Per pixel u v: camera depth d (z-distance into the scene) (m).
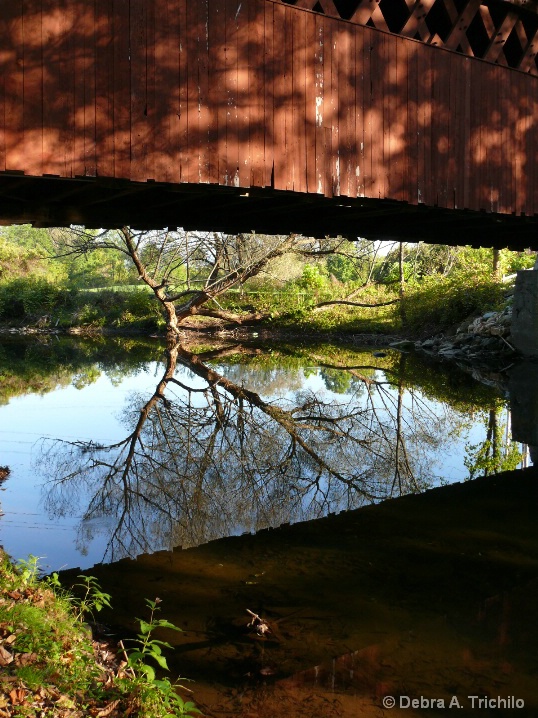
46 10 5.32
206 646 3.61
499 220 9.62
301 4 6.65
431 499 6.52
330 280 31.59
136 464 7.64
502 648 3.66
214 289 23.38
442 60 7.65
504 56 8.26
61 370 15.02
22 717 2.55
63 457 7.88
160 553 4.98
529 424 9.88
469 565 4.85
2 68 5.15
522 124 8.45
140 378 13.89
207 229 9.69
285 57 6.50
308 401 11.55
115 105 5.64
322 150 6.77
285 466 7.68
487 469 7.69
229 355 18.17
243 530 5.55
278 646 3.62
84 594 4.20
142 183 5.97
